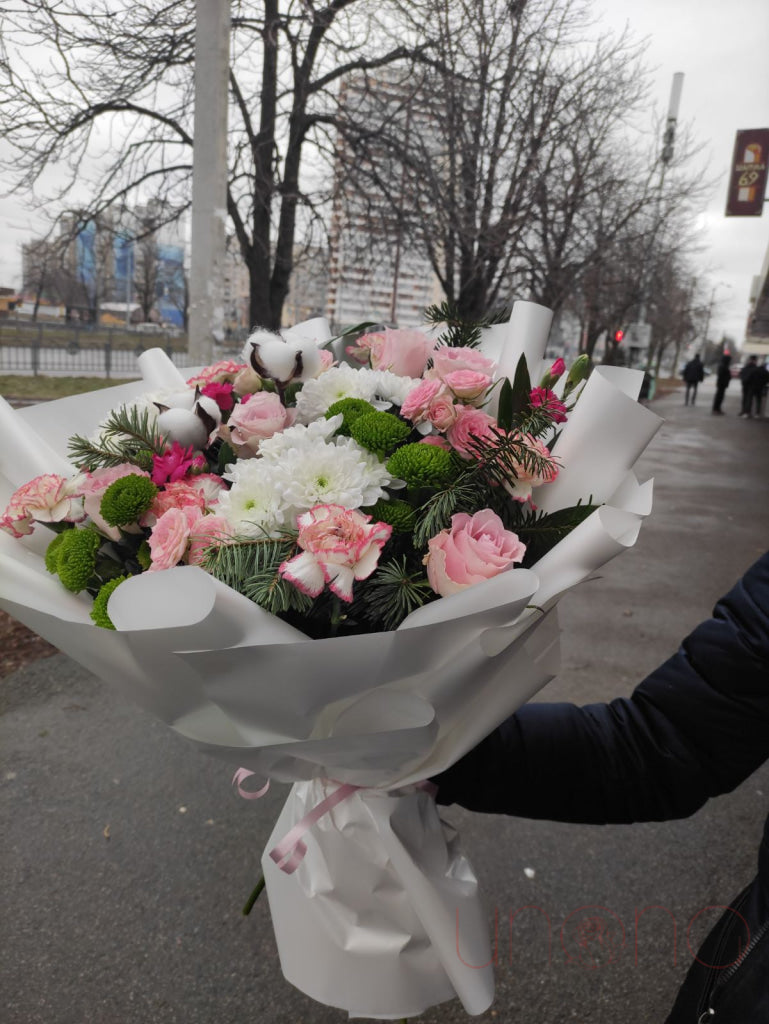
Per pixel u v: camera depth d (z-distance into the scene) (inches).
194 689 35.4
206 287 237.0
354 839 42.2
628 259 592.4
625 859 96.7
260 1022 73.7
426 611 32.7
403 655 32.6
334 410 40.1
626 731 41.1
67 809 103.7
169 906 87.7
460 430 39.4
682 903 89.7
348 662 32.6
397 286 478.0
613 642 169.8
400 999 43.9
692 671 39.0
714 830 102.7
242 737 37.3
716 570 235.1
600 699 141.6
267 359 43.1
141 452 41.6
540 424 41.3
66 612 37.7
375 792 42.4
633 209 545.6
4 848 96.1
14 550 42.8
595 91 440.1
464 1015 73.7
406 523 36.3
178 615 30.2
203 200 232.4
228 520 35.1
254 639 32.6
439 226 399.9
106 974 78.7
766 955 35.5
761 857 38.8
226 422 44.7
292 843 42.1
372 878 42.6
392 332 47.0
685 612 193.3
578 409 41.9
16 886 90.0
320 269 443.5
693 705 38.9
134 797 106.7
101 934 83.6
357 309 491.5
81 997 76.0
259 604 34.3
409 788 43.6
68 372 754.8
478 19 373.4
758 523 311.9
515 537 35.1
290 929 44.6
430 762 40.4
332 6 336.2
